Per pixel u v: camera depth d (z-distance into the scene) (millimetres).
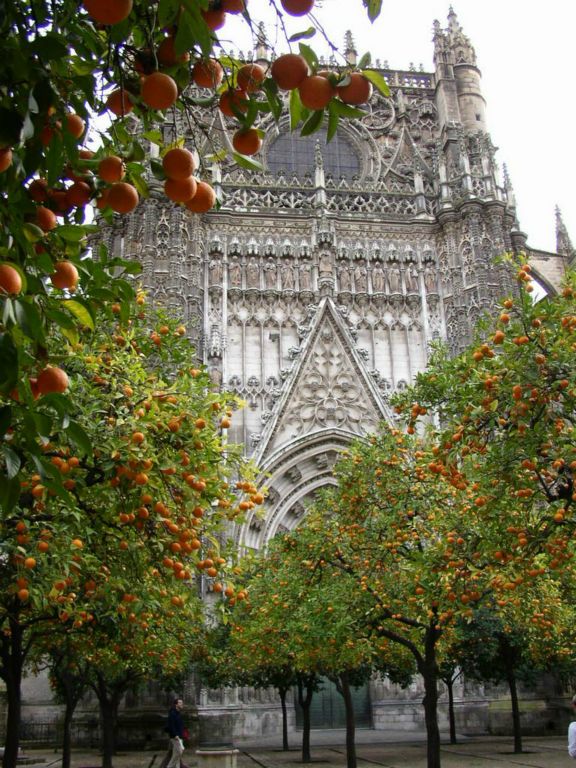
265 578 25188
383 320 45500
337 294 45406
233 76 4691
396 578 19422
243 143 4590
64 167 5023
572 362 11414
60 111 4348
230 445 10664
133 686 31781
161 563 11367
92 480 10055
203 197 4473
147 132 5328
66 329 4730
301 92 4098
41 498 8555
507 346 11758
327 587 20828
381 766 25328
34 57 4395
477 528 15133
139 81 4816
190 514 9766
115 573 11867
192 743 35750
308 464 42062
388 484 19406
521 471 12031
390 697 41094
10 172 4184
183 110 5273
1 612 14648
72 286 4820
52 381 4633
